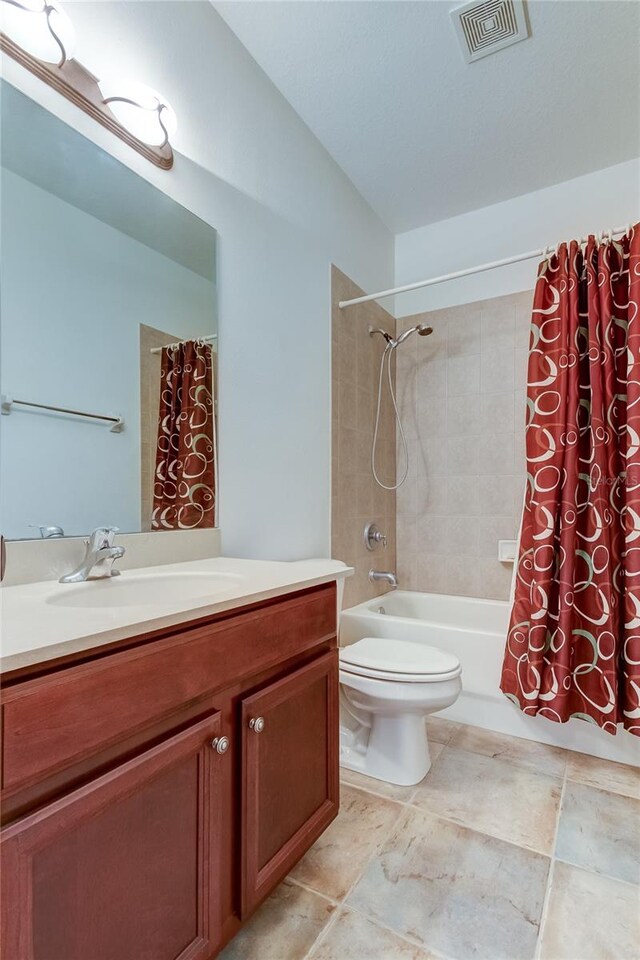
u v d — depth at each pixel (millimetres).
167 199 1385
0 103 992
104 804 650
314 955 977
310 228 2088
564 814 1424
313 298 2098
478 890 1140
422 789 1555
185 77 1454
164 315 1381
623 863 1227
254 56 1744
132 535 1266
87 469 1169
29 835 565
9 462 1014
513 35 1638
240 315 1668
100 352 1206
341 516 2262
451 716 2053
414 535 2771
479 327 2631
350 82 1844
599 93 1883
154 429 1346
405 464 2809
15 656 556
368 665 1563
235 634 890
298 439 1963
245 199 1701
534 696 1715
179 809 773
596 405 1775
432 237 2801
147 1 1329
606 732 1732
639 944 1000
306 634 1108
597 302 1828
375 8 1550
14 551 1000
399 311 2891
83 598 979
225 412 1590
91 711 638
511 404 2518
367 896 1123
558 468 1798
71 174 1131
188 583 1203
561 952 981
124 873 686
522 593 1843
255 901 922
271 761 984
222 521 1562
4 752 546
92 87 1163
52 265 1099
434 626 2070
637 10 1543
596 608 1700
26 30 998
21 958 559
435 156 2258
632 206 2277
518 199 2551
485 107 1963
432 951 986
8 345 1014
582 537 1771
